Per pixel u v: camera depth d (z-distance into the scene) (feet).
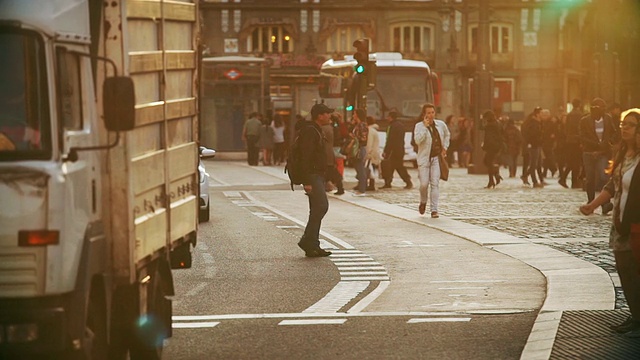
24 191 35.65
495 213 122.11
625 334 51.44
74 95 38.29
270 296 66.64
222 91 288.10
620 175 51.65
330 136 140.87
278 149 262.06
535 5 368.07
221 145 289.53
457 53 365.20
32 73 36.40
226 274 76.23
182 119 48.49
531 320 57.77
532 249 88.33
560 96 371.76
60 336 35.73
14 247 35.58
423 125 116.57
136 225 41.06
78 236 37.01
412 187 170.40
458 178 199.93
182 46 48.49
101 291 39.45
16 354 35.60
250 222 115.24
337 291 68.74
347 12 365.20
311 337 53.26
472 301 64.44
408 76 248.11
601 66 310.04
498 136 168.45
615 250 52.11
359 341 52.11
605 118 122.52
